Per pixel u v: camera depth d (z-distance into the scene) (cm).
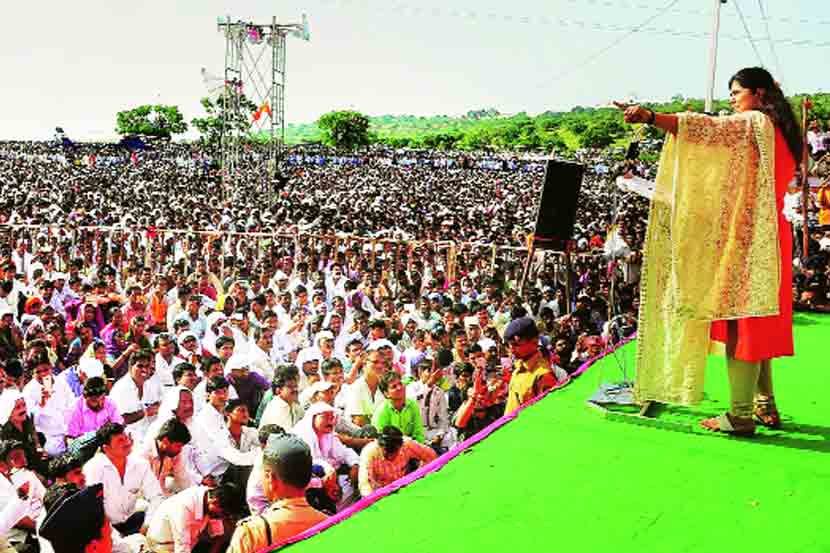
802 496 253
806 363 428
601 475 279
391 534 246
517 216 3184
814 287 630
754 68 331
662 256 328
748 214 312
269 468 345
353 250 1590
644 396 328
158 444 602
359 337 966
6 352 907
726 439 312
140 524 570
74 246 1612
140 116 9469
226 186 3309
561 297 1255
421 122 18500
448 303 1152
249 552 319
